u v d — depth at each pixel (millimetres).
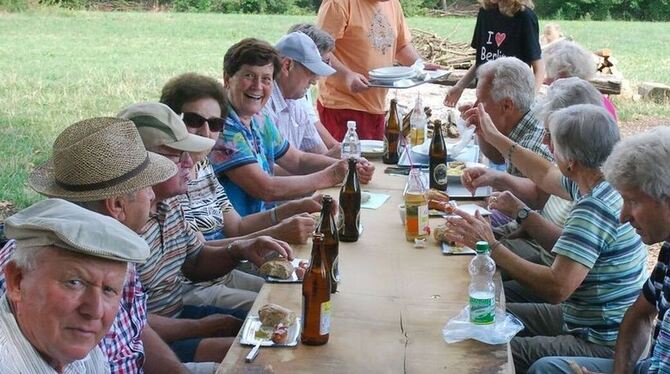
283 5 32438
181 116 3521
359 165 4203
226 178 4066
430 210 3695
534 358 3004
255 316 2576
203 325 3055
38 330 1718
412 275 2936
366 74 5863
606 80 9820
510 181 4020
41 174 2496
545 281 2902
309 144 5188
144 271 2990
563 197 3684
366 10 5801
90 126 2441
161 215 3072
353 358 2307
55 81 13594
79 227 1724
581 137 2961
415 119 5039
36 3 28906
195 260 3268
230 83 4070
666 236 2480
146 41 21125
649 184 2418
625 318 2848
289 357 2311
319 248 2371
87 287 1724
